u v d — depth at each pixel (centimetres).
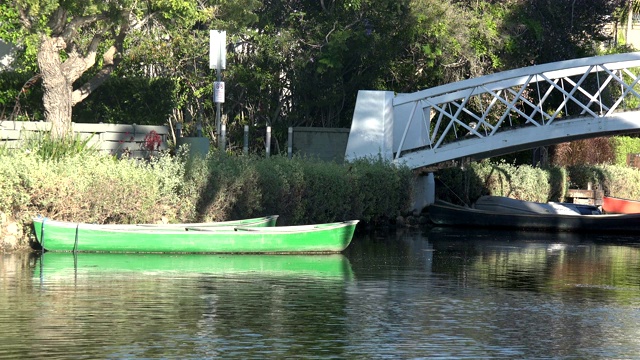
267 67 4584
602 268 2870
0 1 3731
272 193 3422
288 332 1786
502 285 2445
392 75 4875
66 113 3303
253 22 4106
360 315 1967
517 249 3472
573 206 4822
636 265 2961
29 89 3866
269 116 4659
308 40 4541
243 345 1673
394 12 4550
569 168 6091
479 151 4253
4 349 1611
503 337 1786
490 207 4791
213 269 2569
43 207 2864
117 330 1764
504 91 5094
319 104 4600
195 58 4434
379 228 4231
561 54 5181
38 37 3155
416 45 4678
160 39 4112
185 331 1769
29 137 3150
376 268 2722
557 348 1705
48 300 2036
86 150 3198
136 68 4369
